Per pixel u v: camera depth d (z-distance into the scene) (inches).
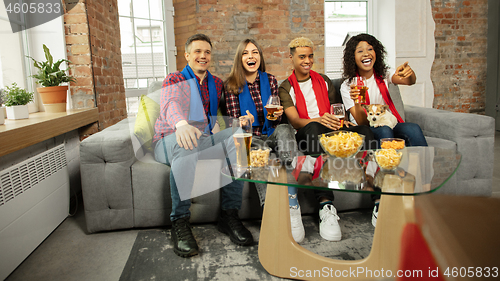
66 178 74.0
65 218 73.2
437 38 161.3
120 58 118.7
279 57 166.1
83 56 91.6
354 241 58.9
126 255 56.8
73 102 92.4
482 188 75.2
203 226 68.1
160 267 52.2
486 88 166.9
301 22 165.6
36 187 60.3
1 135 49.5
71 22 90.0
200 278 48.8
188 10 157.9
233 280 48.2
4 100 68.2
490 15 160.7
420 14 155.6
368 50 85.7
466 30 162.9
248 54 69.2
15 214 53.1
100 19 100.8
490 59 163.2
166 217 66.5
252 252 56.6
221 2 159.6
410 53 157.6
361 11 170.4
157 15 145.2
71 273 51.4
